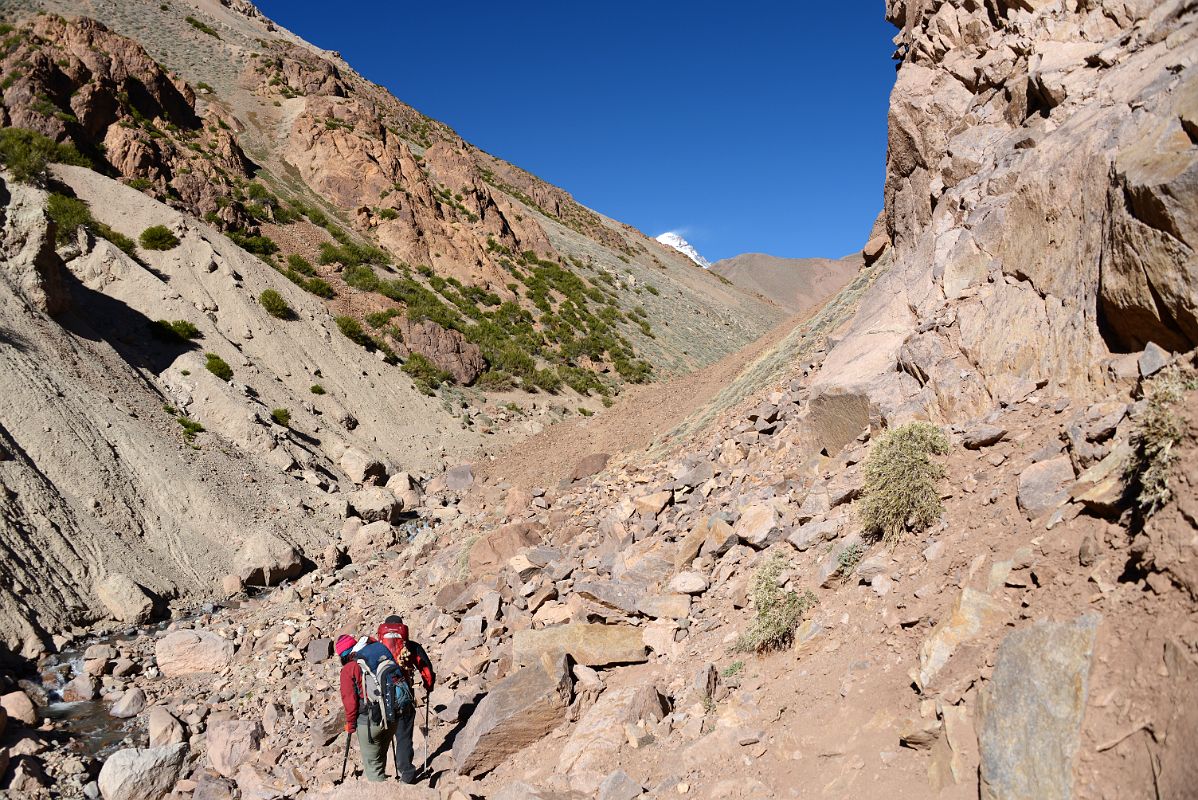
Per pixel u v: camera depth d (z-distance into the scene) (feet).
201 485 64.85
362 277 143.33
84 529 52.49
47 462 55.93
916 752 14.39
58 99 127.03
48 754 29.37
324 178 179.73
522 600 32.94
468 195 212.02
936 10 48.62
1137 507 14.15
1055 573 15.11
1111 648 12.48
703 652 23.66
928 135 43.70
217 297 105.81
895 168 48.37
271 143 191.42
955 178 37.73
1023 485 18.25
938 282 32.81
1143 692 11.53
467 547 48.78
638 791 17.37
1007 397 23.41
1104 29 30.99
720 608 25.68
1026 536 16.98
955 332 28.14
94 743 31.27
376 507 73.15
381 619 41.63
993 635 15.03
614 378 158.40
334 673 35.14
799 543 24.84
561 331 167.02
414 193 186.91
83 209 106.01
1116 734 11.48
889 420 28.53
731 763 17.20
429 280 162.50
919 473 21.08
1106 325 20.79
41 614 43.88
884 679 16.71
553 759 21.18
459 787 21.30
